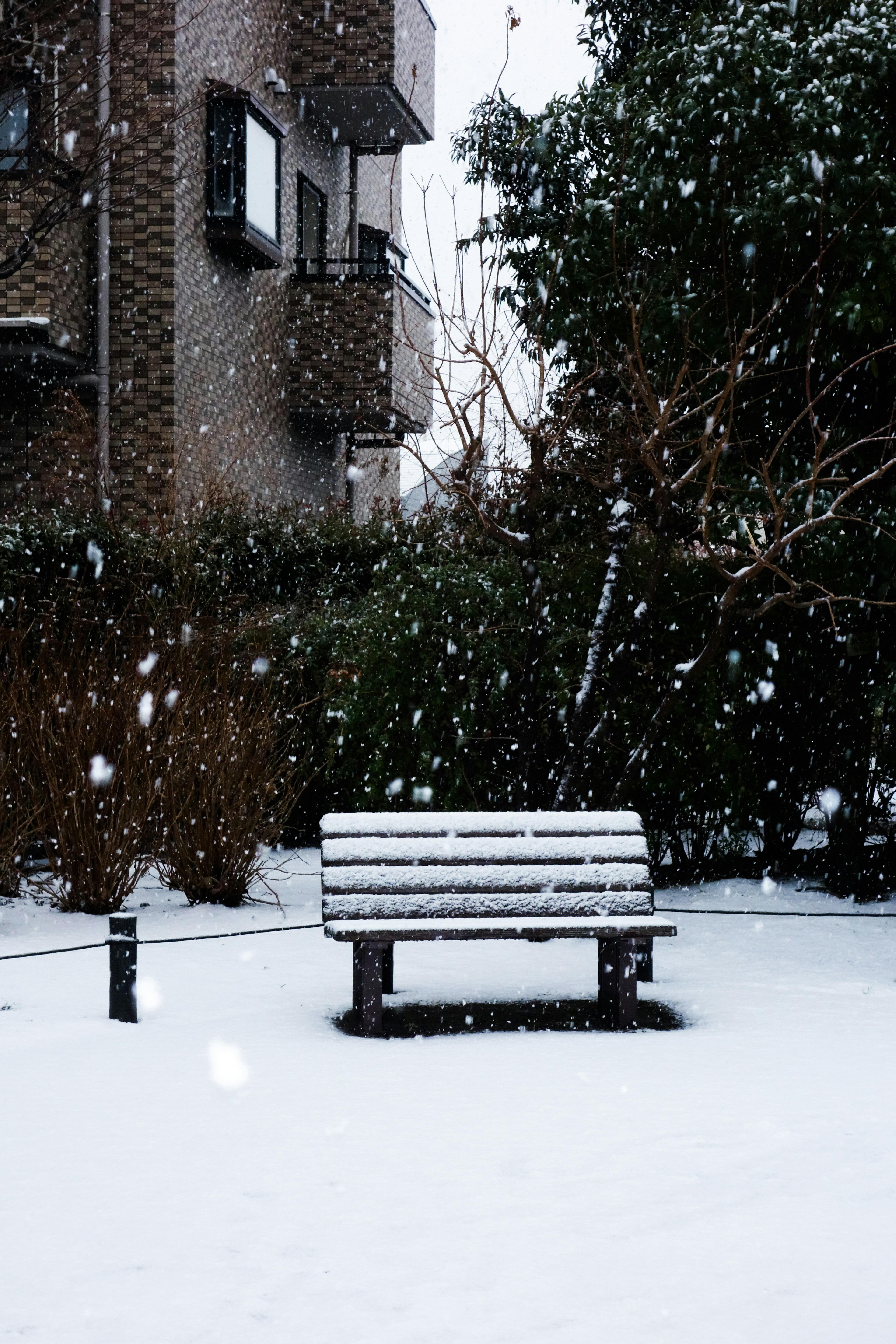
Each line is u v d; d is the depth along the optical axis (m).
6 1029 6.15
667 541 9.52
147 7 14.28
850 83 8.84
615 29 13.53
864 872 10.09
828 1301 3.28
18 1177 4.14
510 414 8.87
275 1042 5.89
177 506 15.37
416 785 10.40
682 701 10.06
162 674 10.22
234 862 9.81
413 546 14.83
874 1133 4.51
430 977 7.62
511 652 10.38
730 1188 4.01
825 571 9.76
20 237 14.14
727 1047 5.77
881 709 10.24
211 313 16.89
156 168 15.39
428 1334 3.12
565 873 6.57
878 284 8.59
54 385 15.72
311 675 12.76
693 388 8.83
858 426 9.82
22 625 11.16
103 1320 3.20
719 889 10.40
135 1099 4.97
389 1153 4.33
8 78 13.08
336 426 21.08
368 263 19.66
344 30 19.66
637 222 9.80
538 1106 4.86
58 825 9.41
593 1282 3.38
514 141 11.84
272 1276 3.43
